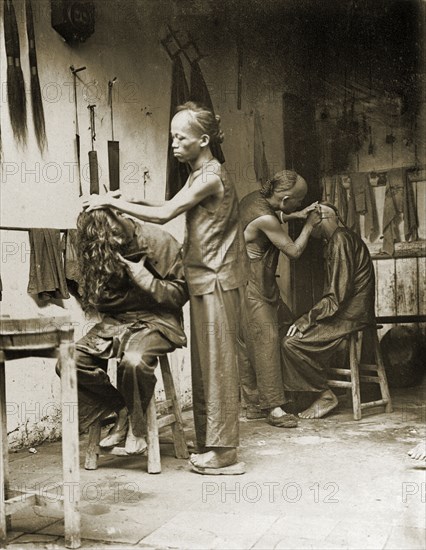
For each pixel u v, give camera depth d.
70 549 2.93
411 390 6.32
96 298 4.10
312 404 5.48
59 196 5.03
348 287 5.41
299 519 3.19
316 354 5.39
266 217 5.22
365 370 5.80
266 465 4.11
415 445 4.49
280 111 6.16
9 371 4.64
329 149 6.32
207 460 3.95
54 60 5.02
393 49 5.84
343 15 5.85
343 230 5.58
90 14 5.05
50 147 4.96
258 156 6.16
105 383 4.05
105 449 4.16
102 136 5.39
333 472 3.93
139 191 5.71
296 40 6.03
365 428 5.02
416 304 6.57
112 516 3.30
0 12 4.62
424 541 2.88
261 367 5.20
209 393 3.92
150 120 5.82
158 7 5.70
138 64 5.70
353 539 2.92
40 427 4.86
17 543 3.02
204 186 3.87
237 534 3.03
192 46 5.94
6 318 2.96
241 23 5.94
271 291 5.31
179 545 2.93
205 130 3.95
